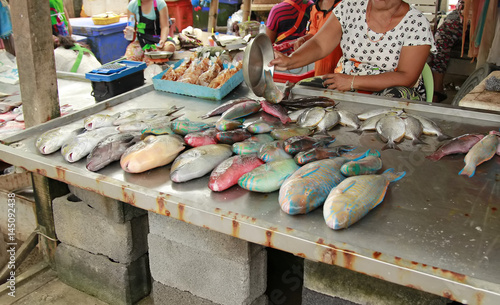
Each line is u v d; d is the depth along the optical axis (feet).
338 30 10.36
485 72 12.80
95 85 10.51
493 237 4.98
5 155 7.30
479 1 14.44
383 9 9.53
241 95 10.02
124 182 6.19
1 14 13.91
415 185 6.09
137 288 8.13
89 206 7.86
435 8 19.88
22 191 10.06
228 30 22.80
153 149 6.53
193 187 6.17
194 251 6.75
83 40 21.33
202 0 24.03
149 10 17.53
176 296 7.28
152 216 6.98
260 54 8.38
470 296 4.21
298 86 9.84
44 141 7.23
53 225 8.71
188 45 18.90
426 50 9.51
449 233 5.06
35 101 8.49
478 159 6.45
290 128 7.51
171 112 8.75
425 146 7.25
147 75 13.75
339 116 8.06
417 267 4.43
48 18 8.27
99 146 6.78
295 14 14.83
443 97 18.81
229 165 6.15
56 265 8.68
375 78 9.57
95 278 8.19
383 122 7.55
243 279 6.46
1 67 13.78
